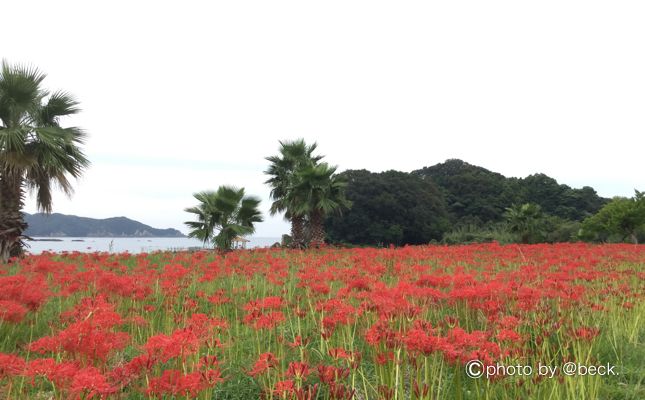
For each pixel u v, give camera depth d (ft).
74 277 22.25
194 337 10.27
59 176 44.65
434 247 46.65
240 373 13.38
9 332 16.75
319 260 35.09
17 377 11.20
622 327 18.20
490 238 140.56
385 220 164.55
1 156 39.68
